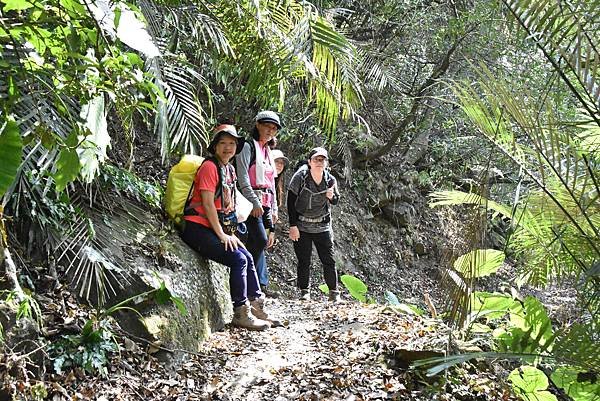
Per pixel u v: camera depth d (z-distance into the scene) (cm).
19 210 390
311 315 570
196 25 411
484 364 430
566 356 253
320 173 652
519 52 883
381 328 505
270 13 390
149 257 448
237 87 788
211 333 479
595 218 318
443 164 1225
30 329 330
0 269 330
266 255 955
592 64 269
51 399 317
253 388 381
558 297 668
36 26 177
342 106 391
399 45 1090
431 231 1277
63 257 401
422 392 387
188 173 500
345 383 386
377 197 1225
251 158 545
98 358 354
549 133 293
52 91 188
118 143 580
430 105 1098
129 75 190
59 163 191
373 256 1157
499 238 941
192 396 363
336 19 935
